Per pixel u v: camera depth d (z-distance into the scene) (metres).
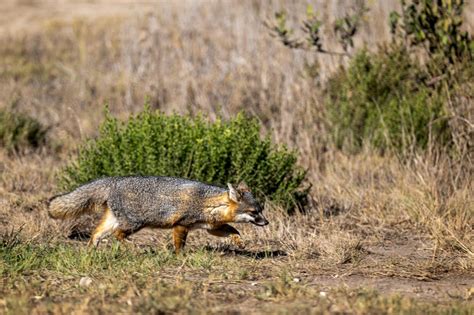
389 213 13.66
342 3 24.25
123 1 41.91
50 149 18.67
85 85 24.95
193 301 8.12
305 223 13.14
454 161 14.83
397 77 17.98
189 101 21.20
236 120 13.86
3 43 31.44
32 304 8.07
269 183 13.53
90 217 12.67
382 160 16.11
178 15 29.67
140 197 10.84
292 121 18.23
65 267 9.65
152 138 13.25
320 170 16.48
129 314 7.67
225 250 11.42
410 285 9.45
